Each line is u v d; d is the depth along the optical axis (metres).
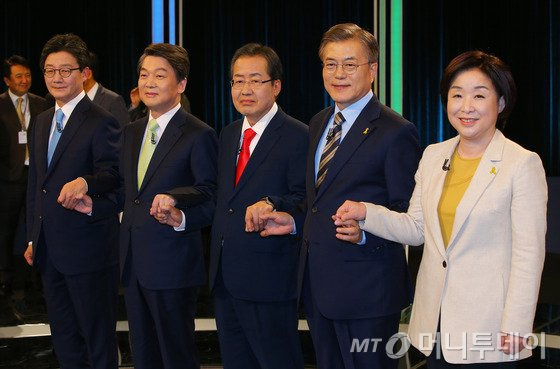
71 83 3.80
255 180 3.40
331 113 3.28
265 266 3.39
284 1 9.67
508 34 9.30
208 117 9.74
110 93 5.43
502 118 2.77
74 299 3.84
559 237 8.04
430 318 2.71
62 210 3.78
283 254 3.41
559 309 5.73
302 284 3.21
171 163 3.55
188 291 3.61
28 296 6.23
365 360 3.08
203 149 3.55
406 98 9.63
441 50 9.59
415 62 9.63
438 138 9.67
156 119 3.64
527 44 9.18
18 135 6.89
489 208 2.61
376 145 3.04
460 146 2.80
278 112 3.48
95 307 3.86
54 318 3.93
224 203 3.47
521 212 2.57
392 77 6.61
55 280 3.89
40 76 8.89
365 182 3.05
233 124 3.59
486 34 9.43
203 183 3.53
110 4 9.23
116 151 3.82
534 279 2.54
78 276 3.81
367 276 3.05
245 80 3.41
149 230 3.53
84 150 3.78
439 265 2.70
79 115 3.81
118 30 9.29
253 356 3.59
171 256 3.52
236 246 3.41
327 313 3.08
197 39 9.69
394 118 3.08
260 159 3.40
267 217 3.16
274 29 9.69
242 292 3.40
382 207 2.89
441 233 2.74
